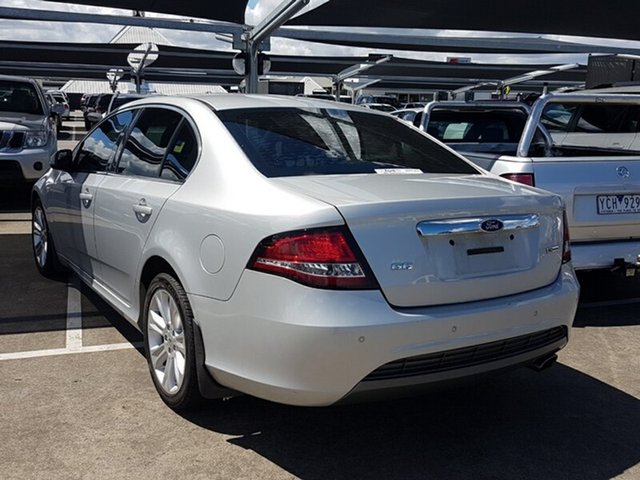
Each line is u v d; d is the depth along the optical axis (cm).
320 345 261
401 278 275
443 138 779
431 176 346
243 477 292
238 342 288
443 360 284
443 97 2783
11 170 901
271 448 317
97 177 445
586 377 411
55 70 2150
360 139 378
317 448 319
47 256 573
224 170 324
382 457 312
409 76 2094
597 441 331
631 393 389
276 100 400
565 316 325
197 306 310
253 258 280
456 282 288
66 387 374
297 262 267
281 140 346
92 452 307
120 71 2098
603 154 645
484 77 2117
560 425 347
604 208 498
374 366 267
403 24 1028
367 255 271
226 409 351
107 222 412
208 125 353
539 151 661
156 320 355
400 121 429
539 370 340
